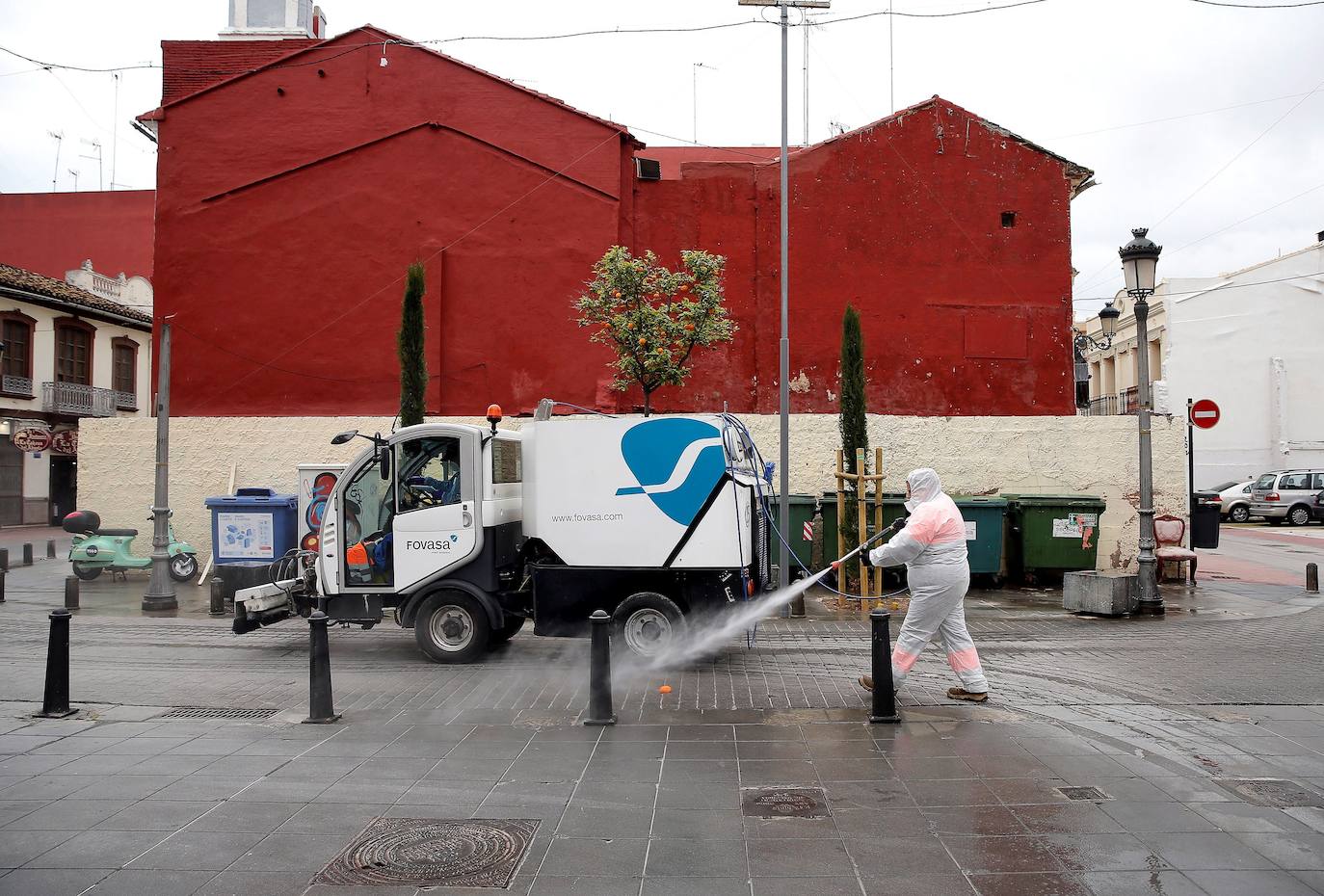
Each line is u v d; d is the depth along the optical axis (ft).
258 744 20.98
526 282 55.26
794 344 55.52
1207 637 35.01
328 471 41.24
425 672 28.96
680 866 14.25
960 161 56.34
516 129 55.88
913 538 23.63
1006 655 31.48
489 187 55.62
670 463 28.76
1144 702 24.71
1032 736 21.24
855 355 46.09
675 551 28.66
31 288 100.17
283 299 55.47
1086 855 14.55
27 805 16.92
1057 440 51.11
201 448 52.44
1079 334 99.96
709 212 56.24
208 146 56.13
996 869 14.05
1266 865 14.12
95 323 113.70
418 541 29.94
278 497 43.27
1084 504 47.06
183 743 21.04
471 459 29.78
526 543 31.68
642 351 43.14
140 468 52.95
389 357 55.16
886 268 55.88
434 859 14.51
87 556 50.80
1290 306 120.57
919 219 56.13
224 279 55.62
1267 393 120.78
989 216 56.29
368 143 55.88
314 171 55.88
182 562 50.29
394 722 22.98
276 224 55.77
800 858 14.49
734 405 55.36
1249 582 52.01
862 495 42.01
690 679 27.58
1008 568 49.75
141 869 14.14
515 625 33.35
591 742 21.06
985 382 55.77
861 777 18.40
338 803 17.08
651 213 56.24
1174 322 122.62
